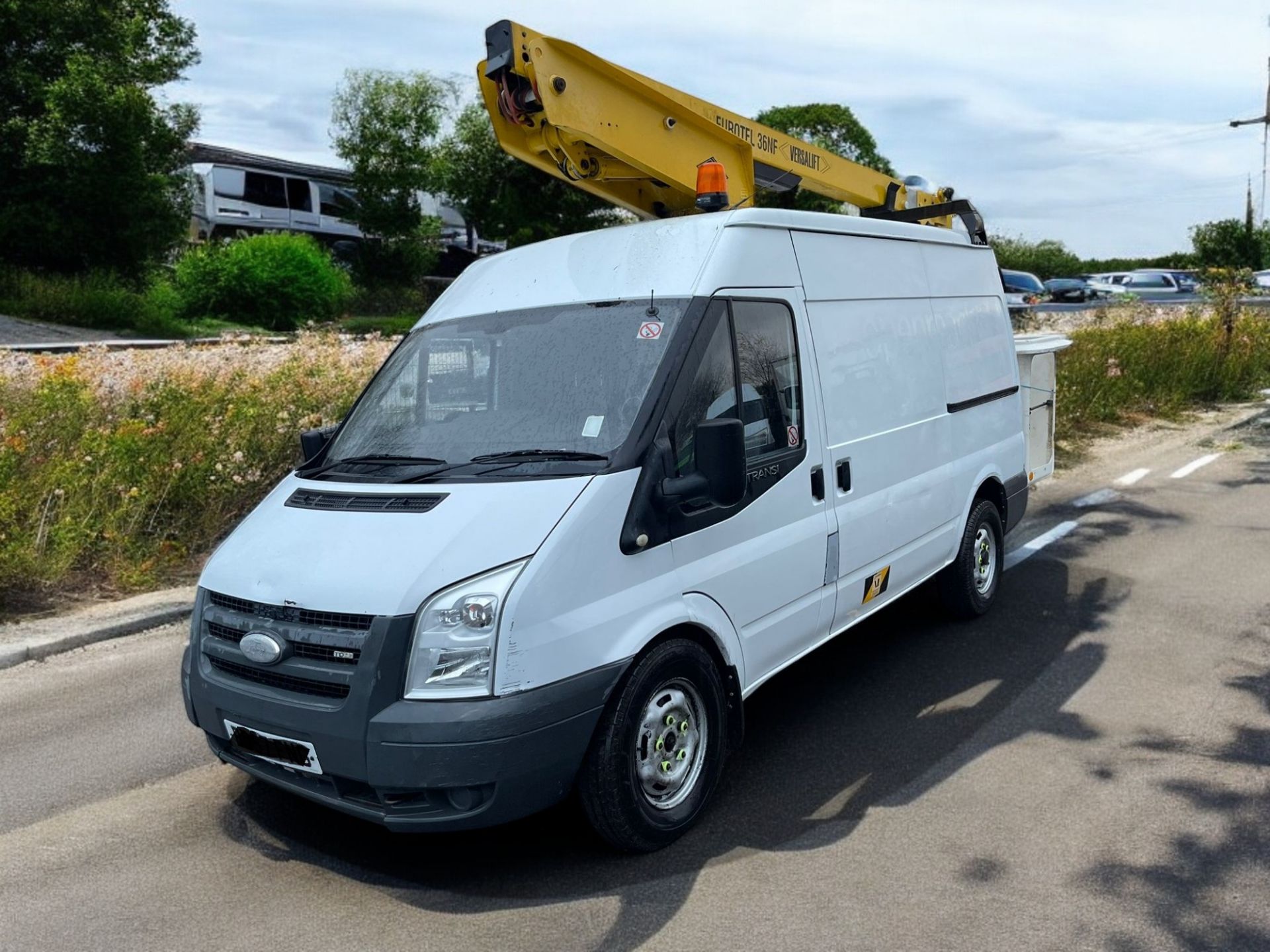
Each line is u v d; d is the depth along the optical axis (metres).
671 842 3.93
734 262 4.42
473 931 3.42
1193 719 4.92
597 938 3.36
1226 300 17.45
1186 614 6.45
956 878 3.64
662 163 5.71
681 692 3.98
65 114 25.80
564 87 5.13
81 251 27.48
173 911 3.58
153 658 6.19
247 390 9.66
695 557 4.05
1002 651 5.96
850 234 5.28
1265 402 15.88
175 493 8.26
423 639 3.43
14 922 3.54
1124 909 3.42
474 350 4.48
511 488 3.76
